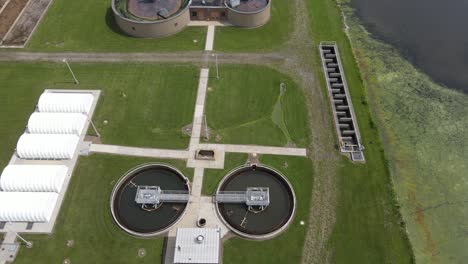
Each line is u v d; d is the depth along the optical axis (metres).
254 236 41.66
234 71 58.53
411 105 56.06
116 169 47.38
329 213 43.81
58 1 70.06
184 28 64.88
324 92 55.81
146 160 48.25
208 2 64.69
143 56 60.62
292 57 60.69
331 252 41.06
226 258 40.59
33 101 54.97
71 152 47.75
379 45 64.94
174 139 50.38
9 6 68.88
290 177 46.69
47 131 49.53
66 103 51.75
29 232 42.22
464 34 67.38
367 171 47.44
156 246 41.47
